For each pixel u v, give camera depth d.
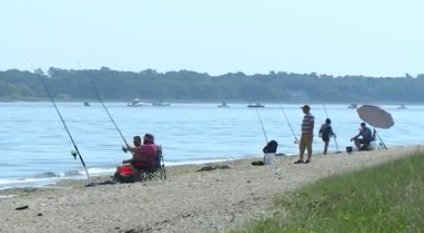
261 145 173.00
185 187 63.50
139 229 44.50
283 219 39.03
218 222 44.47
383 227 34.69
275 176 70.06
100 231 44.50
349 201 42.00
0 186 83.56
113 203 55.19
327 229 35.12
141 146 74.19
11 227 46.53
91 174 98.38
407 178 46.72
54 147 160.12
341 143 172.62
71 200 58.06
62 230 45.22
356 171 57.94
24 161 124.94
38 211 52.56
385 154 92.88
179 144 173.88
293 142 180.50
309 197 46.97
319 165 80.69
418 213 35.69
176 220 46.62
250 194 56.16
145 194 59.59
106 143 174.50
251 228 37.94
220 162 108.56
